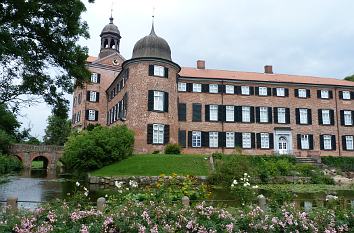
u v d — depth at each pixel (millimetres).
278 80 46469
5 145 46125
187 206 8664
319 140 45969
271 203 9672
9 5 12453
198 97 43719
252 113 44750
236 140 43750
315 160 40750
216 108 44031
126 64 39844
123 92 41969
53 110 15281
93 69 57000
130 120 37781
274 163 33062
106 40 61656
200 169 30531
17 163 46812
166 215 8039
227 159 30141
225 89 44688
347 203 9773
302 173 32125
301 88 46688
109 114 52625
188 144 42375
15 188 25406
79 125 57219
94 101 56344
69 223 7711
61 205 8508
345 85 47625
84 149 32438
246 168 27328
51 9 13688
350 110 47656
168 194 11359
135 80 38312
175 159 32688
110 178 28266
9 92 14156
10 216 7633
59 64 14734
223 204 10719
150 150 36781
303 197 19406
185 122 42750
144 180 28234
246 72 50000
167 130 37969
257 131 44531
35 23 13742
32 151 49344
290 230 8164
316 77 51281
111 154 32844
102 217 7801
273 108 45469
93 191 22484
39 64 14258
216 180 26094
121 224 7500
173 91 39594
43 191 23484
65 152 38219
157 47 39406
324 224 8445
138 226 7469
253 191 12562
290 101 46094
